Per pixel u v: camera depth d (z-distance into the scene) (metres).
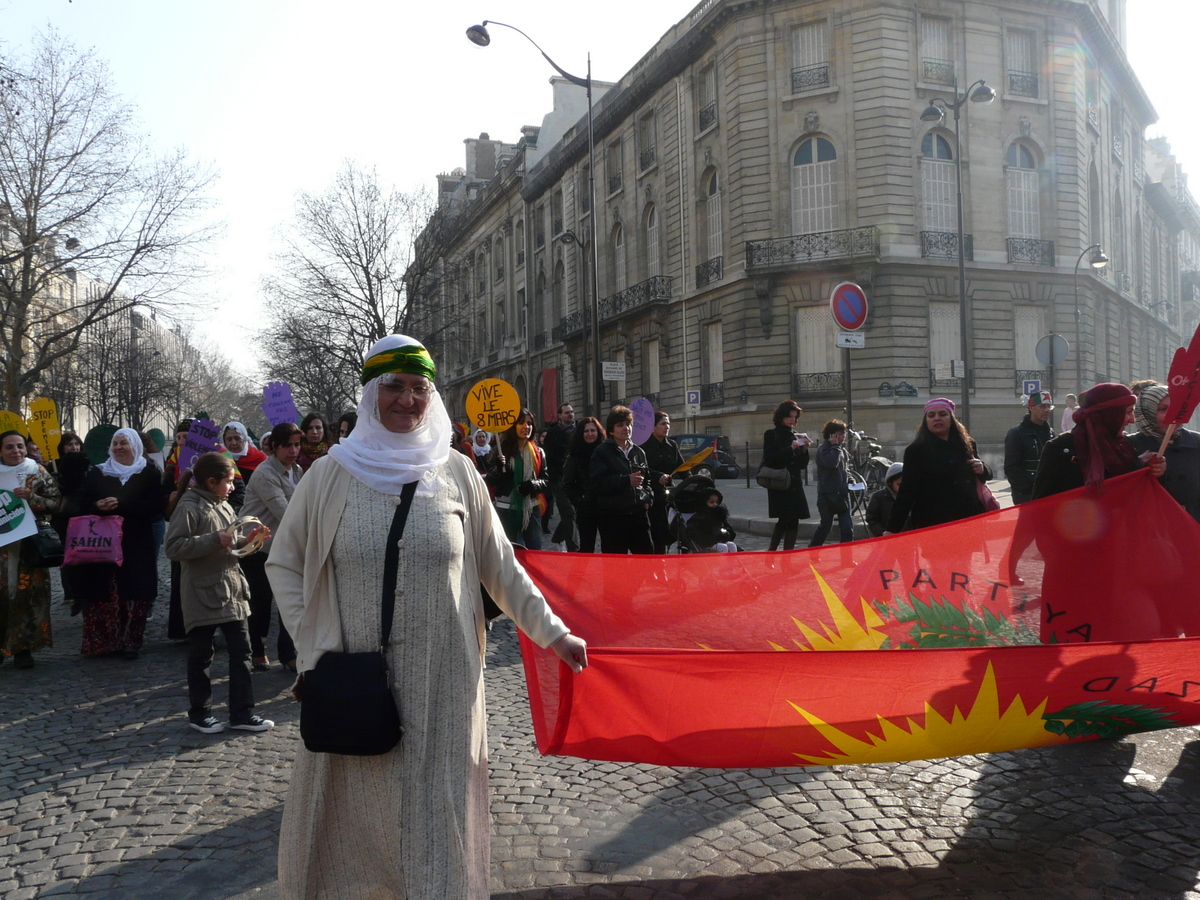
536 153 48.44
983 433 27.39
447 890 2.26
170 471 9.40
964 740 3.18
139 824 3.81
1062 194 28.88
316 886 2.34
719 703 3.08
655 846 3.41
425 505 2.41
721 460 26.62
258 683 6.18
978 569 4.48
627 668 3.02
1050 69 28.67
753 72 28.00
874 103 26.66
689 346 31.89
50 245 30.48
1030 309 28.58
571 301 42.19
